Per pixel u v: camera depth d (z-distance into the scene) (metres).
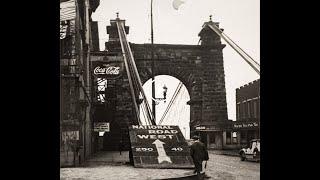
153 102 29.77
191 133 47.94
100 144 42.69
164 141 17.91
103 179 12.10
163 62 47.28
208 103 46.75
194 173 13.90
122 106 40.34
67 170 14.91
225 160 24.36
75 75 17.33
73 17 18.36
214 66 47.34
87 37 27.78
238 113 45.25
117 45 45.66
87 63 27.12
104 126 31.55
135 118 40.06
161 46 47.31
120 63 29.61
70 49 18.09
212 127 43.22
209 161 23.34
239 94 45.09
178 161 16.61
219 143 42.09
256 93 40.53
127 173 14.00
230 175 14.88
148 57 47.19
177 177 12.71
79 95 17.78
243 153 23.89
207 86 47.16
